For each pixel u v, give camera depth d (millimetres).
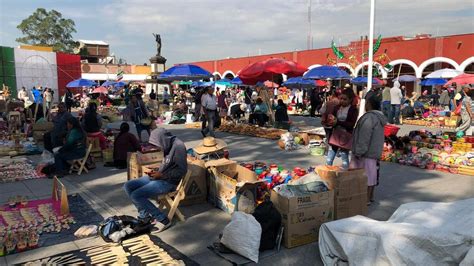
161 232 5316
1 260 4559
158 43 29016
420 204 4719
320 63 39875
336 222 4414
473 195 6832
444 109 21781
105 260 4430
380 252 3820
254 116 17078
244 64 49219
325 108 8750
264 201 4953
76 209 6316
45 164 8945
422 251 3721
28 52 36156
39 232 5301
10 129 15305
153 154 7590
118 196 6996
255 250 4453
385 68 31312
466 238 3713
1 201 6828
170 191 5578
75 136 8602
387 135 10133
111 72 66188
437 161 8984
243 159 10062
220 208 6160
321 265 4359
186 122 19234
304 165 9297
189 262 4402
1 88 33844
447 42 30844
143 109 12773
